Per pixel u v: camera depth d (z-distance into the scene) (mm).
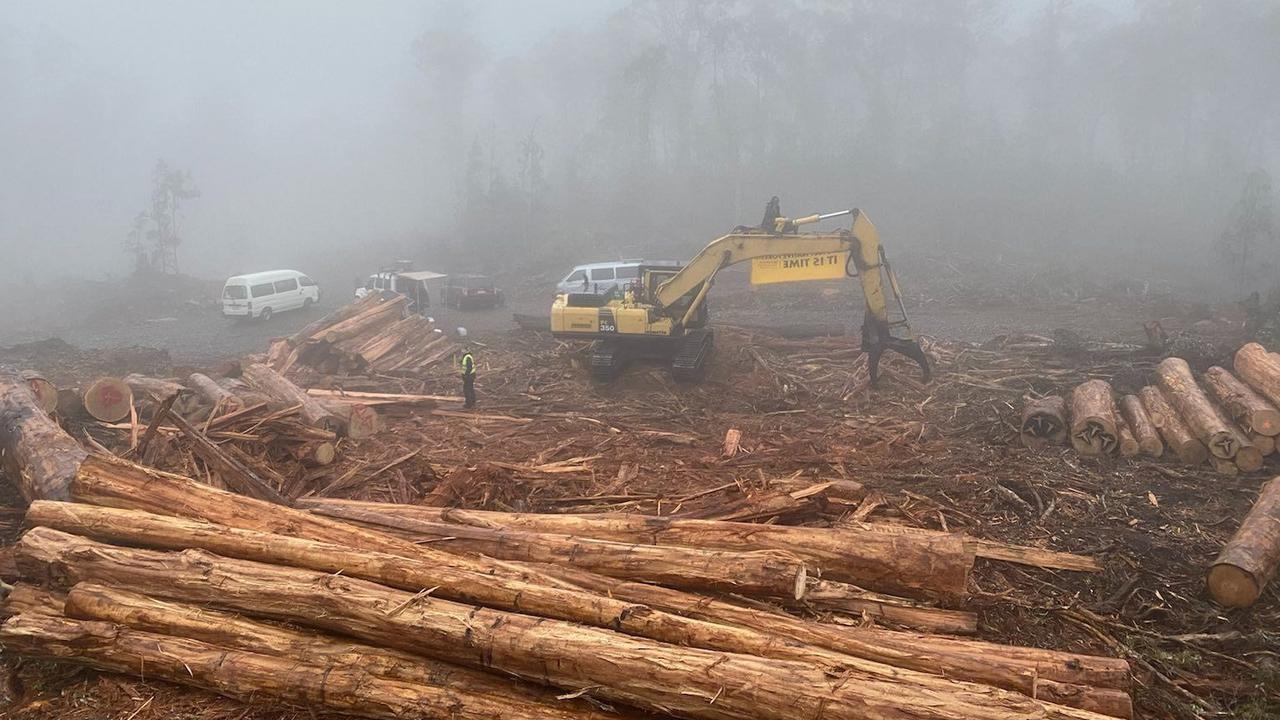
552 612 5418
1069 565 7773
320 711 5168
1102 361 16094
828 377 16406
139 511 6598
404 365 18391
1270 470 10484
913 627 6148
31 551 6141
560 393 15977
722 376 16625
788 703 4484
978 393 14742
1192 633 6781
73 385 15867
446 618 5184
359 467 10367
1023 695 4781
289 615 5566
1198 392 12047
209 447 8906
